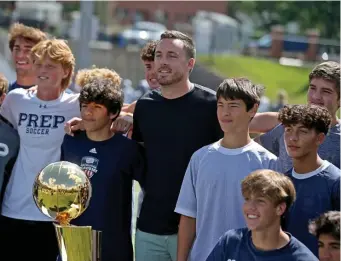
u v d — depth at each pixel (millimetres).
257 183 3965
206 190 4582
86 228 4348
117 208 4945
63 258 4367
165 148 4961
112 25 45438
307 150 4301
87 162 4945
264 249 3992
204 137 4934
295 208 4297
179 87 4969
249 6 50438
